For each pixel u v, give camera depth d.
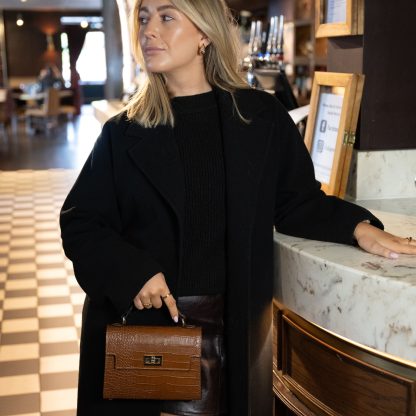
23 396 3.34
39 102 18.16
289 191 1.85
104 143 1.74
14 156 12.05
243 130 1.72
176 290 1.71
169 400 1.75
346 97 2.21
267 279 1.79
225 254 1.73
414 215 2.17
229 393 1.76
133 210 1.73
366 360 1.71
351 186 2.46
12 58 23.00
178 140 1.71
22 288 4.94
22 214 7.38
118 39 10.65
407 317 1.47
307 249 1.74
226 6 1.73
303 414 1.95
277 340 2.07
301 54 7.31
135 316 1.73
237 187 1.69
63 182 9.31
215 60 1.75
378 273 1.53
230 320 1.73
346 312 1.60
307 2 6.90
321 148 2.42
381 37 2.34
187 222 1.70
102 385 1.75
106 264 1.66
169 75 1.73
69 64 23.91
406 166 2.45
